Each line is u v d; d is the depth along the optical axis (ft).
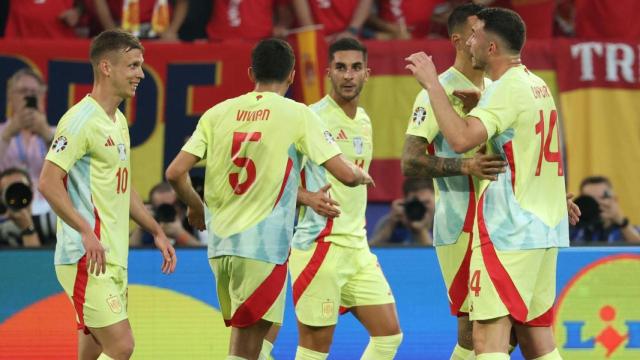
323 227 81.61
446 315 89.66
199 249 88.89
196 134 71.05
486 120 64.03
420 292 89.76
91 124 70.23
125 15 107.76
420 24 113.19
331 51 83.82
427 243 98.73
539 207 65.98
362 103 100.17
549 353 67.92
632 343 88.74
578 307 88.74
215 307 88.48
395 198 99.30
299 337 83.15
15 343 87.86
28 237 96.99
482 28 66.69
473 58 67.62
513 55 66.44
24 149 97.81
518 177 65.31
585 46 101.19
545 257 66.64
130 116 98.94
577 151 100.78
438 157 70.38
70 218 68.44
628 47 101.19
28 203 96.94
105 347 70.90
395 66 100.22
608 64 101.30
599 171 100.48
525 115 64.80
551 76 101.35
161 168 98.68
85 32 111.96
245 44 100.01
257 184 69.41
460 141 63.87
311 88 100.89
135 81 72.38
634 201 100.27
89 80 99.14
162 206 96.73
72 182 70.54
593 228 100.01
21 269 88.28
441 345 89.40
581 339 88.58
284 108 69.67
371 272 83.05
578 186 100.63
